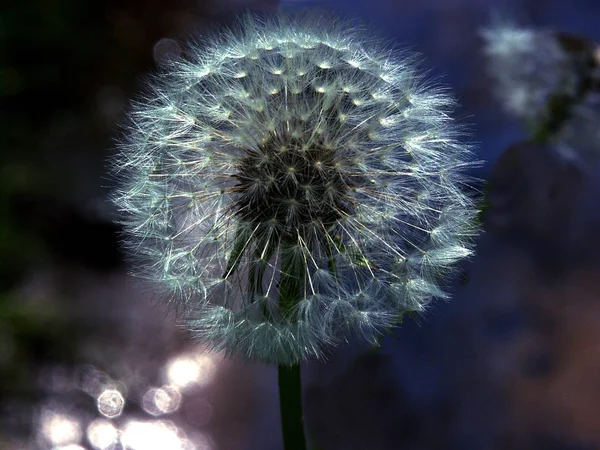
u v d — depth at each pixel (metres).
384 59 0.21
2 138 0.45
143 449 0.30
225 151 0.21
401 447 0.29
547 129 0.26
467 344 0.30
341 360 0.30
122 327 0.36
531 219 0.30
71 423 0.31
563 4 0.46
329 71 0.21
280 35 0.21
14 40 0.50
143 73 0.53
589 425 0.28
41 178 0.43
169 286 0.20
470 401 0.29
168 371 0.33
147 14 0.56
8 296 0.36
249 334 0.19
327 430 0.29
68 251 0.41
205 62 0.21
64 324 0.36
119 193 0.21
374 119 0.21
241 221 0.21
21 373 0.33
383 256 0.20
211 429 0.31
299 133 0.21
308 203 0.20
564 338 0.30
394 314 0.20
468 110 0.36
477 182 0.20
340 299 0.20
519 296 0.31
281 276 0.20
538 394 0.29
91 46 0.52
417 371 0.30
